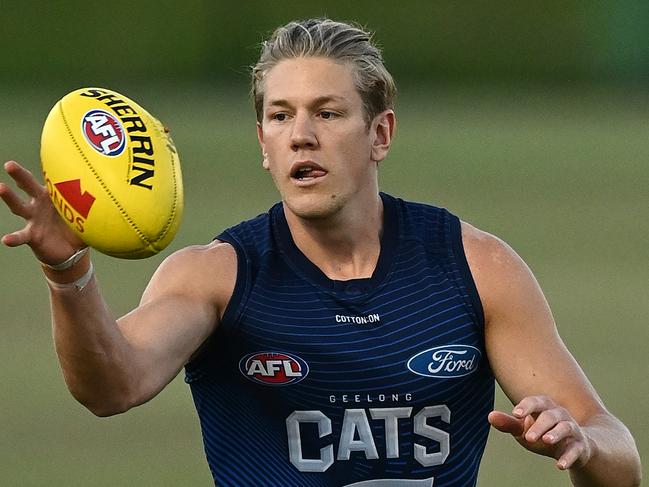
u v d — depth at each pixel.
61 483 25.02
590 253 52.59
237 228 15.72
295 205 14.93
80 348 13.59
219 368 15.45
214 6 118.50
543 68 121.75
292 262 15.34
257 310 15.18
